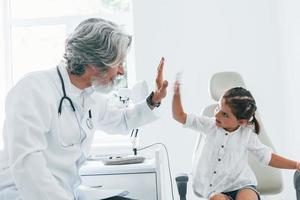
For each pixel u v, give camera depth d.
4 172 1.12
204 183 1.51
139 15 2.59
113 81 1.26
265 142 1.71
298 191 1.33
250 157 1.73
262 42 2.48
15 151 0.99
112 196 1.29
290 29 2.20
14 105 1.05
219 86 1.76
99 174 1.71
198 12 2.55
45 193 0.98
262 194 1.71
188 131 2.50
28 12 2.97
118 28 1.20
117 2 2.90
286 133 2.36
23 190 0.99
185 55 2.55
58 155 1.16
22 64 2.98
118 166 1.71
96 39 1.13
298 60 2.06
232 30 2.52
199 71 2.54
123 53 1.18
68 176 1.19
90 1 2.94
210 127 1.56
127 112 1.54
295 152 2.16
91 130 1.29
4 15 2.93
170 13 2.57
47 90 1.13
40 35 2.97
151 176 1.71
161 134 2.52
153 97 1.51
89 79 1.21
